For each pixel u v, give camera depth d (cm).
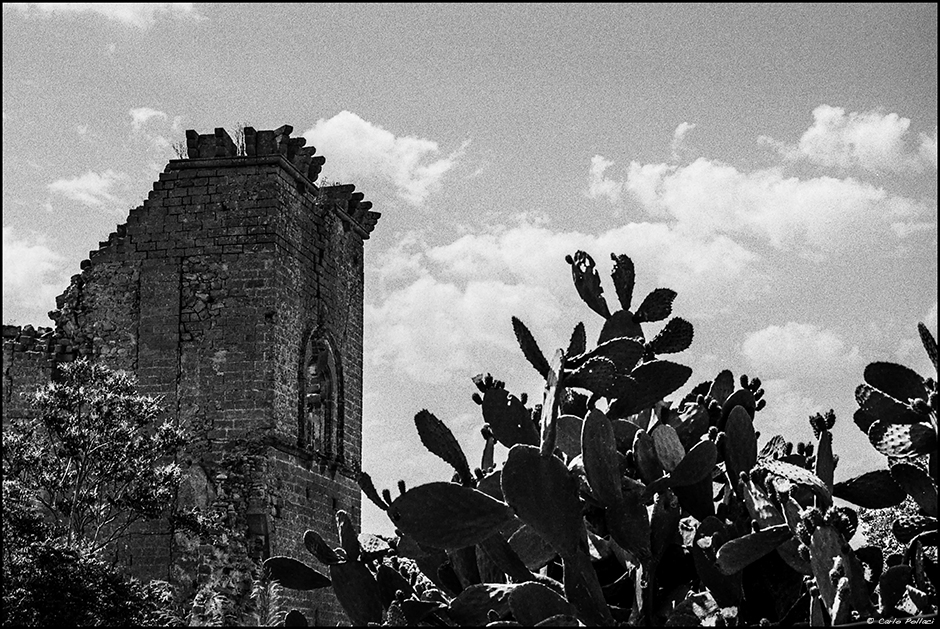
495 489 396
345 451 4038
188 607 3309
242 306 3684
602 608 342
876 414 355
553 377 354
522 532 384
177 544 3384
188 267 3731
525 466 342
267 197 3734
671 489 367
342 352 4106
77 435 2920
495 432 403
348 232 4253
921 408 347
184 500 3456
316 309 3959
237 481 3491
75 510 2919
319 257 4019
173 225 3759
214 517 3347
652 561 354
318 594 3491
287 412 3706
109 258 3772
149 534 3416
